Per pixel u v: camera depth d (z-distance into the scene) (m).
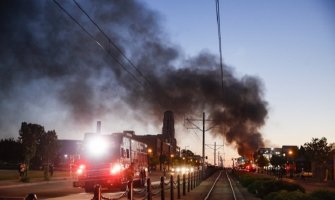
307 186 53.09
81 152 32.28
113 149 32.03
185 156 150.00
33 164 79.31
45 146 56.34
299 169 101.75
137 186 38.31
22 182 41.78
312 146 81.31
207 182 54.97
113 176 31.62
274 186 29.12
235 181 61.12
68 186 39.62
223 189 41.06
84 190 34.53
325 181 66.50
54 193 30.97
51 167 56.88
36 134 51.44
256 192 32.81
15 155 97.56
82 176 31.92
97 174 31.77
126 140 33.47
